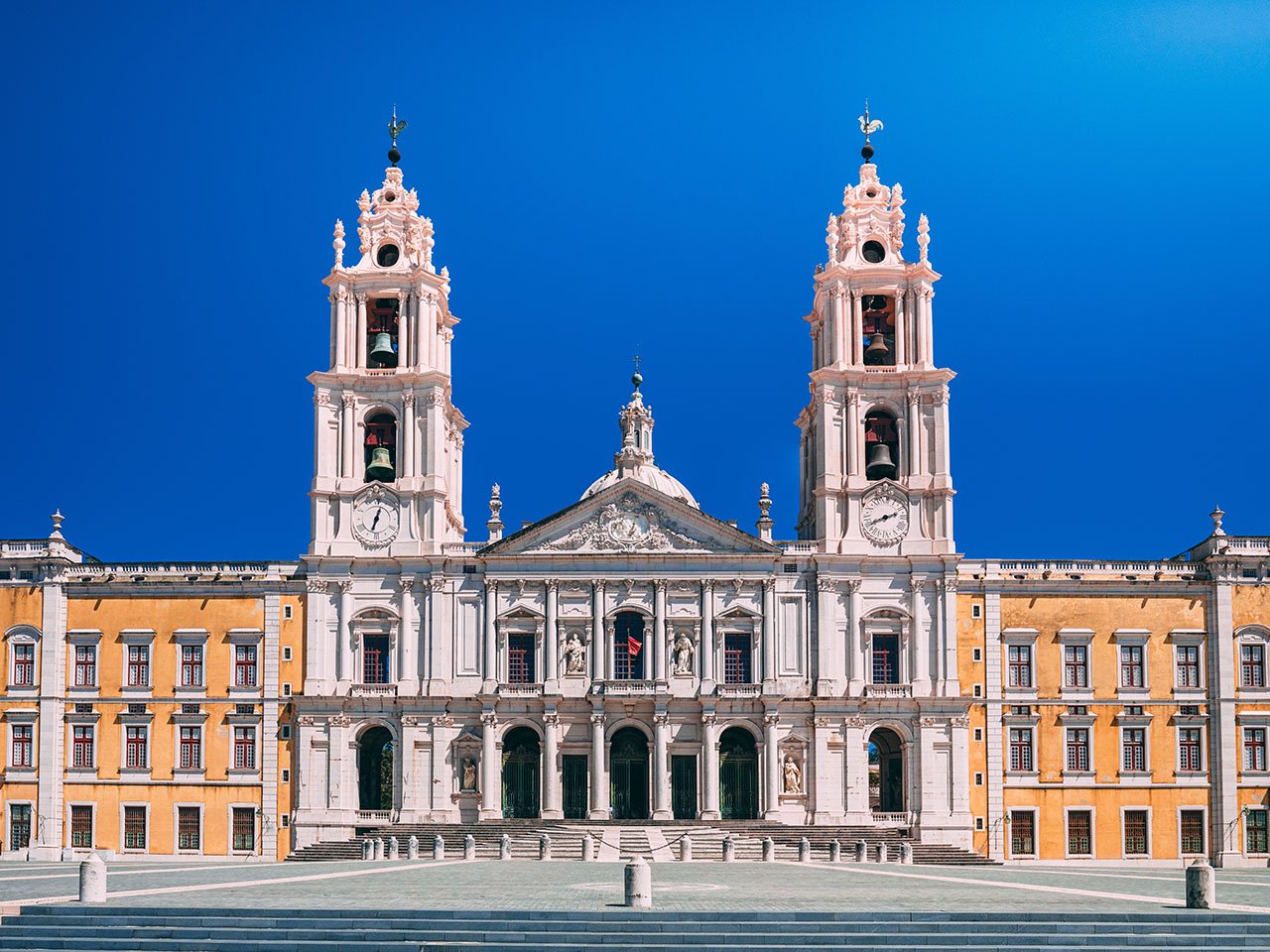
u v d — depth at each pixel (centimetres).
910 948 4091
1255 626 9800
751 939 4144
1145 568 9912
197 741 9844
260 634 9894
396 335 10438
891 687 9669
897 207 10412
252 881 5853
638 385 12269
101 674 9931
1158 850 9631
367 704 9769
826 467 9925
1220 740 9688
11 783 9844
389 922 4294
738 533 9812
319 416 10069
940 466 9925
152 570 10025
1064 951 4097
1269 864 9588
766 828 9319
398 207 10444
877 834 9338
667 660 9725
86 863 4712
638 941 4138
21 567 10038
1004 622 9844
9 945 4166
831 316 10169
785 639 9769
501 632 9800
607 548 9825
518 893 5066
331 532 9975
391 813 9669
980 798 9662
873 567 9844
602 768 9594
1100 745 9738
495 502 10575
